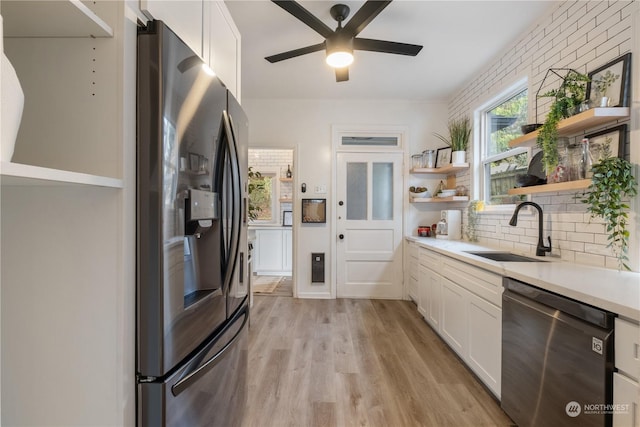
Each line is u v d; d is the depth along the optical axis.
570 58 2.06
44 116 0.85
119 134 0.85
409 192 4.09
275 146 4.05
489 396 1.94
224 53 1.61
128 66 0.87
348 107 4.07
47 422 0.86
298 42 2.63
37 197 0.86
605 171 1.59
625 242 1.63
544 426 1.39
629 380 1.03
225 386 1.33
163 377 0.92
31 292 0.86
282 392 1.98
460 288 2.31
